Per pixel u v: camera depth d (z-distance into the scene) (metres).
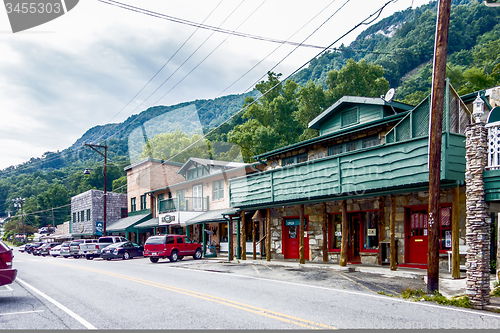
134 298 8.90
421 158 11.45
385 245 15.10
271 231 21.02
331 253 17.56
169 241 23.27
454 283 10.47
